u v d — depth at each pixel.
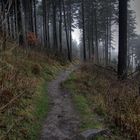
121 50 14.41
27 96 8.74
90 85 12.94
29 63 13.80
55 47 36.44
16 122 6.59
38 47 24.47
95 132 6.66
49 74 16.06
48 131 7.18
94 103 9.86
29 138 6.48
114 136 6.87
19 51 14.03
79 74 16.27
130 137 6.95
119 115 8.12
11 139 5.94
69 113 8.69
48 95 11.05
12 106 7.07
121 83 12.63
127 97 10.09
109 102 9.65
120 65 14.38
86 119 8.02
